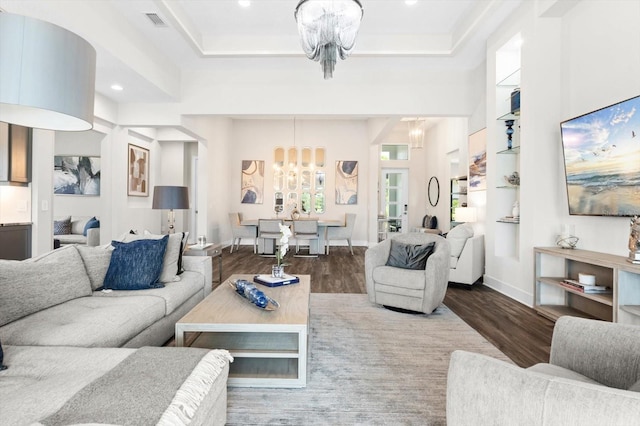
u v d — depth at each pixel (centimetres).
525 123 372
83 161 718
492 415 102
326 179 912
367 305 374
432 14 415
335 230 779
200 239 446
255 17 422
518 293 390
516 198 442
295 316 212
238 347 219
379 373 220
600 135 290
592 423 81
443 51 469
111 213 557
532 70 362
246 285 249
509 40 398
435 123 889
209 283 351
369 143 883
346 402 187
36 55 103
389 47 468
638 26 274
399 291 344
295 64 520
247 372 210
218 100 548
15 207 382
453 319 328
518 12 382
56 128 139
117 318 203
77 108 113
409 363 235
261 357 218
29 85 101
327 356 245
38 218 395
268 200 910
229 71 547
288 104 543
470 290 446
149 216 709
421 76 536
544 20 359
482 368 108
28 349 156
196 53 477
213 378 136
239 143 914
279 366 221
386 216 984
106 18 350
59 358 147
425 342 271
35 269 215
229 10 407
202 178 720
